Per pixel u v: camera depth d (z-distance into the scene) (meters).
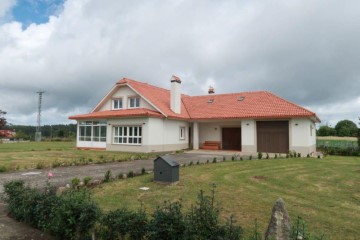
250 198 8.34
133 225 4.34
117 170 13.61
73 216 4.57
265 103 26.58
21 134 72.19
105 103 30.31
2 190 9.10
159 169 10.50
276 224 4.43
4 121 56.44
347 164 16.20
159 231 4.02
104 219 4.62
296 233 4.08
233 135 28.58
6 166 14.10
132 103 28.31
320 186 10.20
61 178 11.39
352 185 10.40
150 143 24.14
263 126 24.80
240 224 6.08
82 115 28.83
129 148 25.16
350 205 7.78
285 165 15.41
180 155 22.09
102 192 8.89
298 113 22.64
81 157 19.25
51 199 5.39
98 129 27.91
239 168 14.20
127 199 8.05
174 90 27.38
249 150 25.02
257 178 11.59
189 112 29.75
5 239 4.98
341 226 6.06
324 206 7.63
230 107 27.97
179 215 4.13
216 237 3.88
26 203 5.69
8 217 6.25
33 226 5.62
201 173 12.66
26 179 11.12
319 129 55.00
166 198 8.20
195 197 8.34
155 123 24.83
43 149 27.86
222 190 9.37
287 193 9.09
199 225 3.94
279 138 24.02
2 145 38.03
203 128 29.81
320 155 22.02
